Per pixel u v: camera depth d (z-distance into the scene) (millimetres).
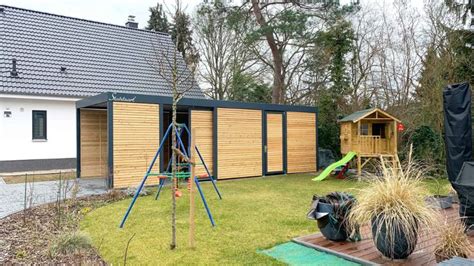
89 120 11445
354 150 11062
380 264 3609
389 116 10727
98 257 3939
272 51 16062
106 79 15602
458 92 5730
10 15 15391
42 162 13688
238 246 4301
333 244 4297
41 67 14367
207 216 5844
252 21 15250
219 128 10742
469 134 5668
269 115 11977
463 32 12867
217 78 20688
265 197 7637
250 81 19578
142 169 9227
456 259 2955
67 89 14219
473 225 4309
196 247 4270
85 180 10695
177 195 7188
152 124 9445
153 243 4438
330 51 15281
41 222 5469
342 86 15117
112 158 8750
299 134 12703
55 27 16281
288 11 14320
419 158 10977
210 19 15992
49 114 13867
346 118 11609
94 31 17453
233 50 19984
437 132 11586
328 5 14094
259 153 11641
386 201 3742
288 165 12383
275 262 3766
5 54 13953
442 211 5902
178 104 9906
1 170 12805
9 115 12977
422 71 13492
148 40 18719
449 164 5812
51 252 3979
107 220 5645
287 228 5094
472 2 13234
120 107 8914
